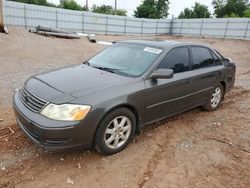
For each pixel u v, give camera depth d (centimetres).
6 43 1362
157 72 379
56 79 363
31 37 1670
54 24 2958
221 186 310
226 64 572
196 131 456
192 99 477
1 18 1642
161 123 476
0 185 285
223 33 3425
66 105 306
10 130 406
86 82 351
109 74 386
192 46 486
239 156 380
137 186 300
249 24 3112
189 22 3841
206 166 349
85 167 328
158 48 430
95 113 315
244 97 697
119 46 473
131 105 356
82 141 316
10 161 328
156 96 392
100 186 296
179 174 328
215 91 551
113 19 3425
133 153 368
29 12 2744
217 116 537
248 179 327
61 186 292
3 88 637
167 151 381
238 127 486
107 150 347
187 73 452
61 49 1473
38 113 312
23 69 918
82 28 3184
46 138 301
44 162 332
